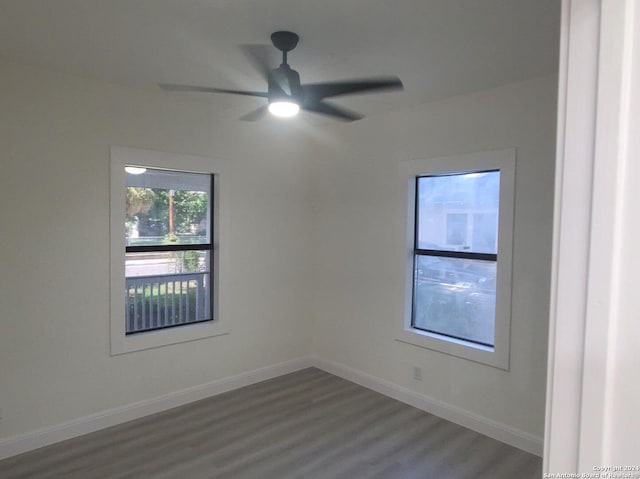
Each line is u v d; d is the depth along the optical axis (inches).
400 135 146.5
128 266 135.0
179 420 132.7
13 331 111.5
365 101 136.0
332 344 173.9
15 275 111.3
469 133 128.1
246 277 159.5
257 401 147.0
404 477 104.6
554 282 22.9
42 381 116.2
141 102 130.9
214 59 104.7
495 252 127.3
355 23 84.7
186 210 147.1
